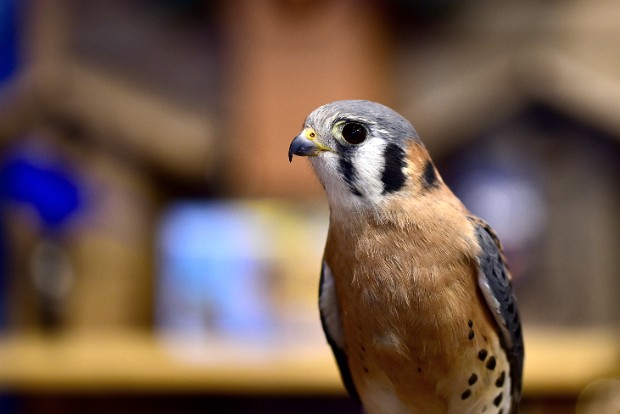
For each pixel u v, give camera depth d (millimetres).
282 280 5375
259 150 5617
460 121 5617
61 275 5414
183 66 5840
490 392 3443
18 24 5945
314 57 5582
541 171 5555
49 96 5523
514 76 5570
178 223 5555
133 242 5602
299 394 5273
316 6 5543
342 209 3396
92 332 5445
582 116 5492
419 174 3395
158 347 5125
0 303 5699
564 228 5508
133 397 5535
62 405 5516
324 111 3449
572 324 5445
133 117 5637
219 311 5430
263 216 5480
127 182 5617
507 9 5754
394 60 5789
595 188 5500
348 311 3426
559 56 5574
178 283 5516
